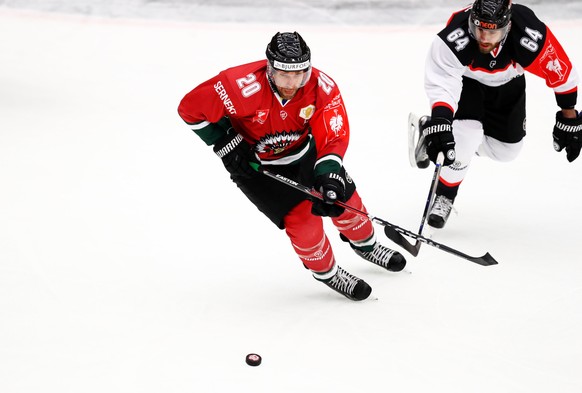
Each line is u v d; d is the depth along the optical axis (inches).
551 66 631.2
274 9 1630.2
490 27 589.9
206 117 527.5
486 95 682.2
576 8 1565.0
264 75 514.6
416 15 1594.5
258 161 550.0
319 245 557.0
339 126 527.2
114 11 1651.1
